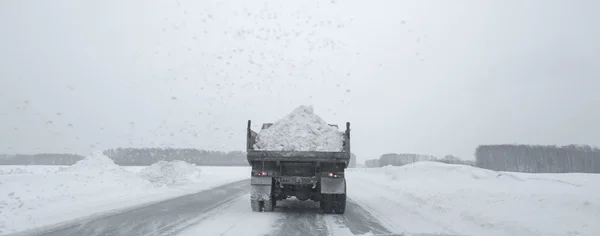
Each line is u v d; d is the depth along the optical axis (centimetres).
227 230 675
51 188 1166
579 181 1661
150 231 656
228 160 6888
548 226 625
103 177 1487
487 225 702
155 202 1150
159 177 1869
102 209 955
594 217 672
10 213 824
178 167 2214
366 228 717
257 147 938
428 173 2177
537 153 7162
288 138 936
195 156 6406
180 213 899
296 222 785
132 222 754
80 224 724
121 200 1177
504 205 857
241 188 1805
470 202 966
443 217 845
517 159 7288
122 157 5478
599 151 6750
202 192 1554
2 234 622
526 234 600
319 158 899
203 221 775
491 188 1434
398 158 9762
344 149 923
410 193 1352
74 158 3547
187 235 623
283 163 925
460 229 702
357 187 1905
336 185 899
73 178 1352
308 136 941
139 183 1600
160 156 5588
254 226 724
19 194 1026
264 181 916
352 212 957
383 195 1434
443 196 1138
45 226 697
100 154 1720
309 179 905
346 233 666
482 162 7650
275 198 995
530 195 961
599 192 1086
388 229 705
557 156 7012
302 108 1011
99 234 627
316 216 880
